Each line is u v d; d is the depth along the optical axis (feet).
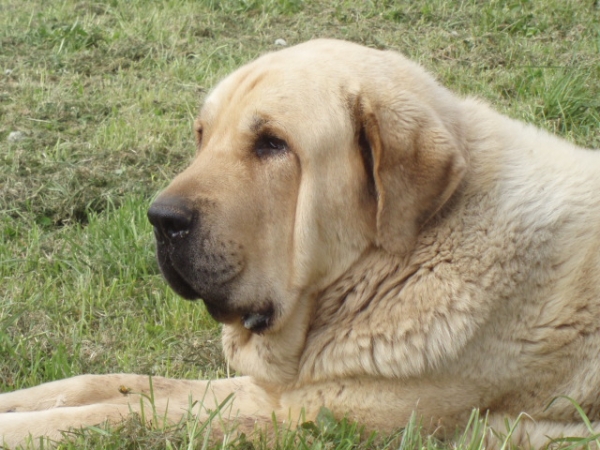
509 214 20.17
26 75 48.37
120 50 51.39
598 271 20.48
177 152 39.86
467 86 45.37
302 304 21.11
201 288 20.54
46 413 20.74
